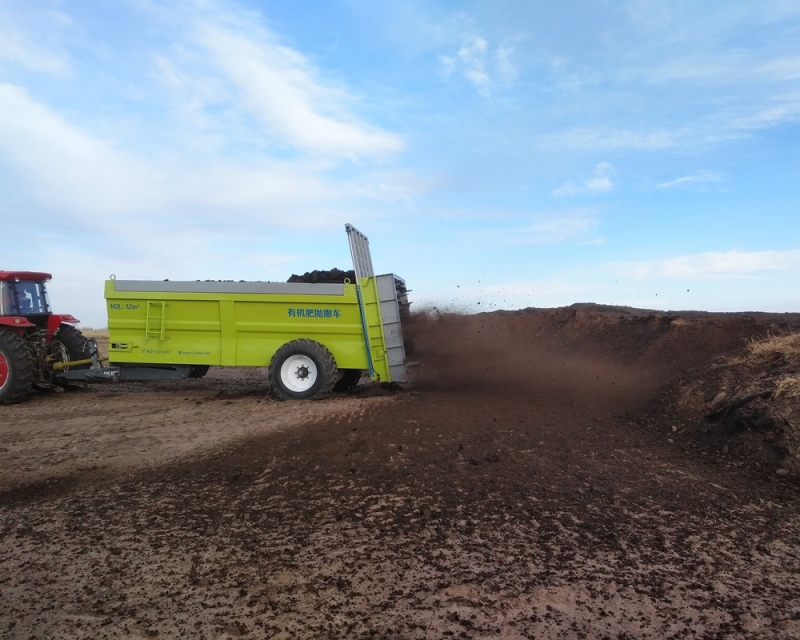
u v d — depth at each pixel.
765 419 6.23
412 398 10.35
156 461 6.79
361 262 11.77
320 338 11.17
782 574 3.91
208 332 11.34
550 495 5.33
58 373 12.21
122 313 11.50
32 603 3.72
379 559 4.19
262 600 3.69
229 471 6.31
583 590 3.73
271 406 10.20
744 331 10.84
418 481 5.74
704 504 5.11
